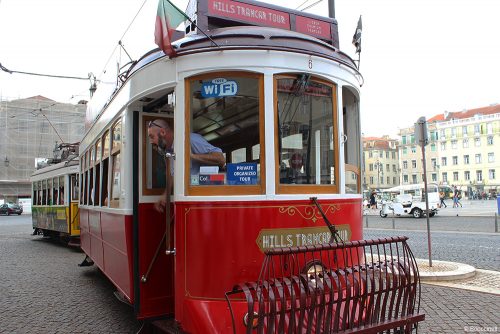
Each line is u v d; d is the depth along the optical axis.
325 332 3.20
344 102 4.47
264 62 3.69
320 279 3.34
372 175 97.31
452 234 15.51
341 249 3.60
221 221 3.57
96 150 7.05
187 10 4.55
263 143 3.65
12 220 33.47
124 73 5.34
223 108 3.74
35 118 45.56
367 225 19.97
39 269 9.99
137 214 4.64
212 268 3.55
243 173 3.69
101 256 6.38
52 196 15.69
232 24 4.29
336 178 4.01
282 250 3.13
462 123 86.25
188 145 3.75
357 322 3.39
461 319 5.30
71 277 8.94
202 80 3.77
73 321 5.75
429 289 6.75
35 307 6.50
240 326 3.34
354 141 4.50
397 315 3.58
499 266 8.75
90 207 7.58
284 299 3.07
